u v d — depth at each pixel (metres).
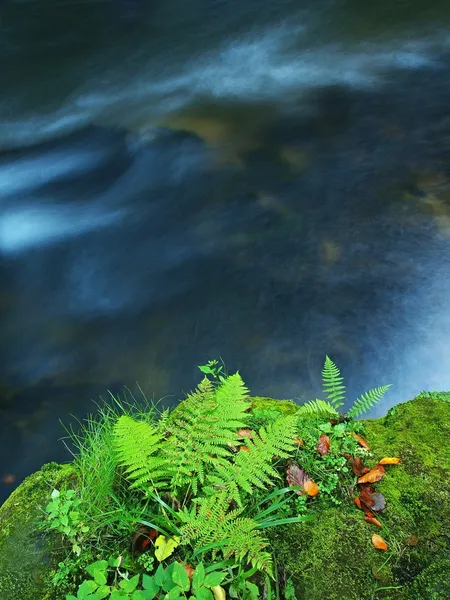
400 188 9.56
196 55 14.51
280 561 2.79
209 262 8.45
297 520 2.87
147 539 2.86
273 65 13.84
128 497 3.10
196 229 9.14
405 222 8.77
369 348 6.79
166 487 3.06
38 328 7.60
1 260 8.84
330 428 3.43
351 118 11.69
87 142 11.89
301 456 3.23
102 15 16.53
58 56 14.79
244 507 2.93
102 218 9.64
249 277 8.06
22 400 6.50
